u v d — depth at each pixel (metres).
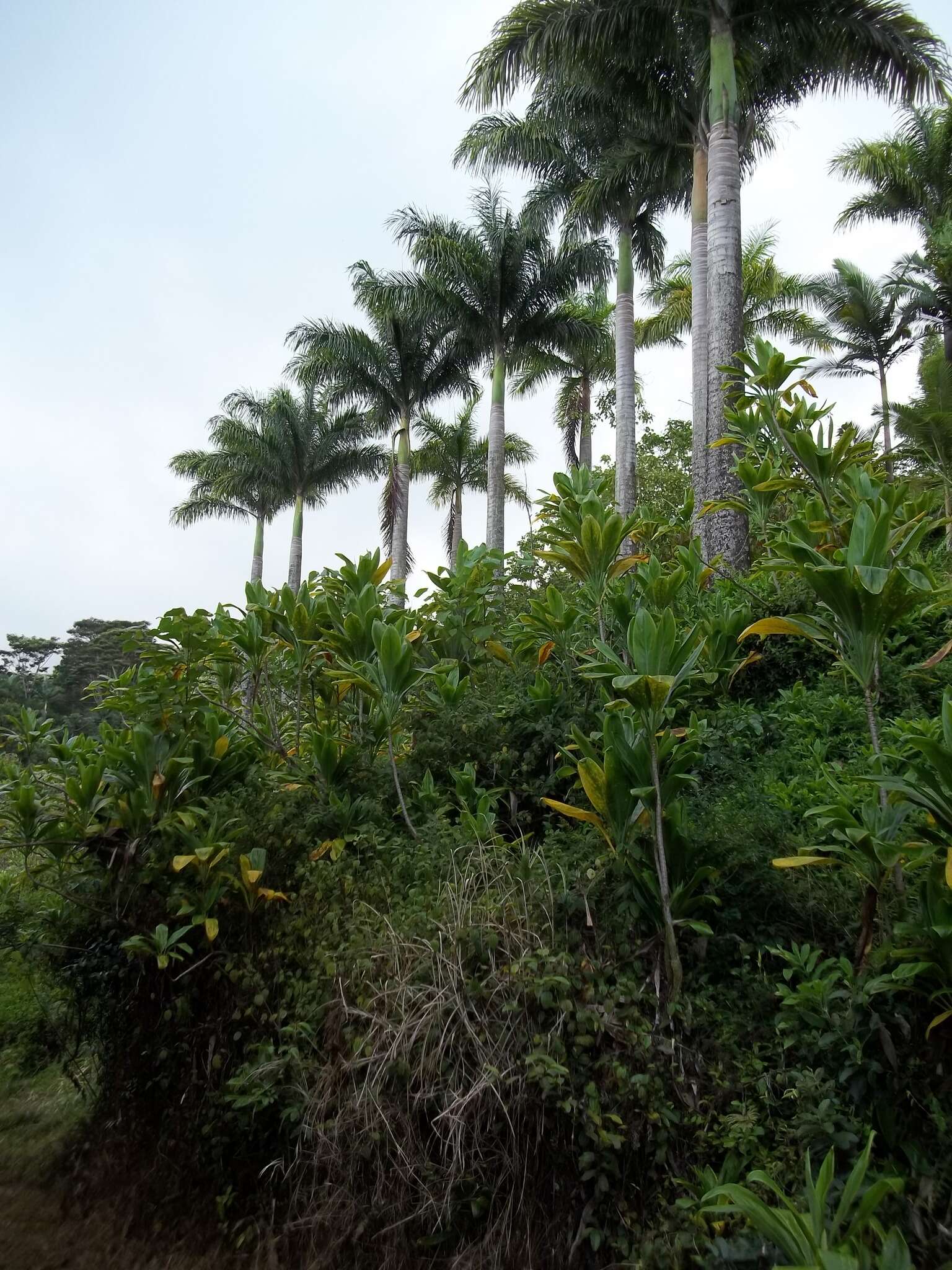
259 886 3.76
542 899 3.14
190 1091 3.47
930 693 4.57
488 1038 2.74
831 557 4.18
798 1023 2.67
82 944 4.08
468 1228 2.71
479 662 5.57
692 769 4.18
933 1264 2.12
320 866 3.67
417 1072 2.75
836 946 2.97
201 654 4.97
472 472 29.47
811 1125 2.41
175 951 3.61
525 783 4.31
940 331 22.80
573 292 21.69
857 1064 2.46
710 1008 2.86
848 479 5.07
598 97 14.62
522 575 6.84
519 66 12.84
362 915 3.38
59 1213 3.46
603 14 12.03
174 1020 3.63
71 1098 4.47
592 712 4.43
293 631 4.96
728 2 11.47
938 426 14.01
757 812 3.46
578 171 18.27
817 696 4.80
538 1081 2.63
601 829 3.16
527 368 25.25
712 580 6.61
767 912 3.15
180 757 4.29
